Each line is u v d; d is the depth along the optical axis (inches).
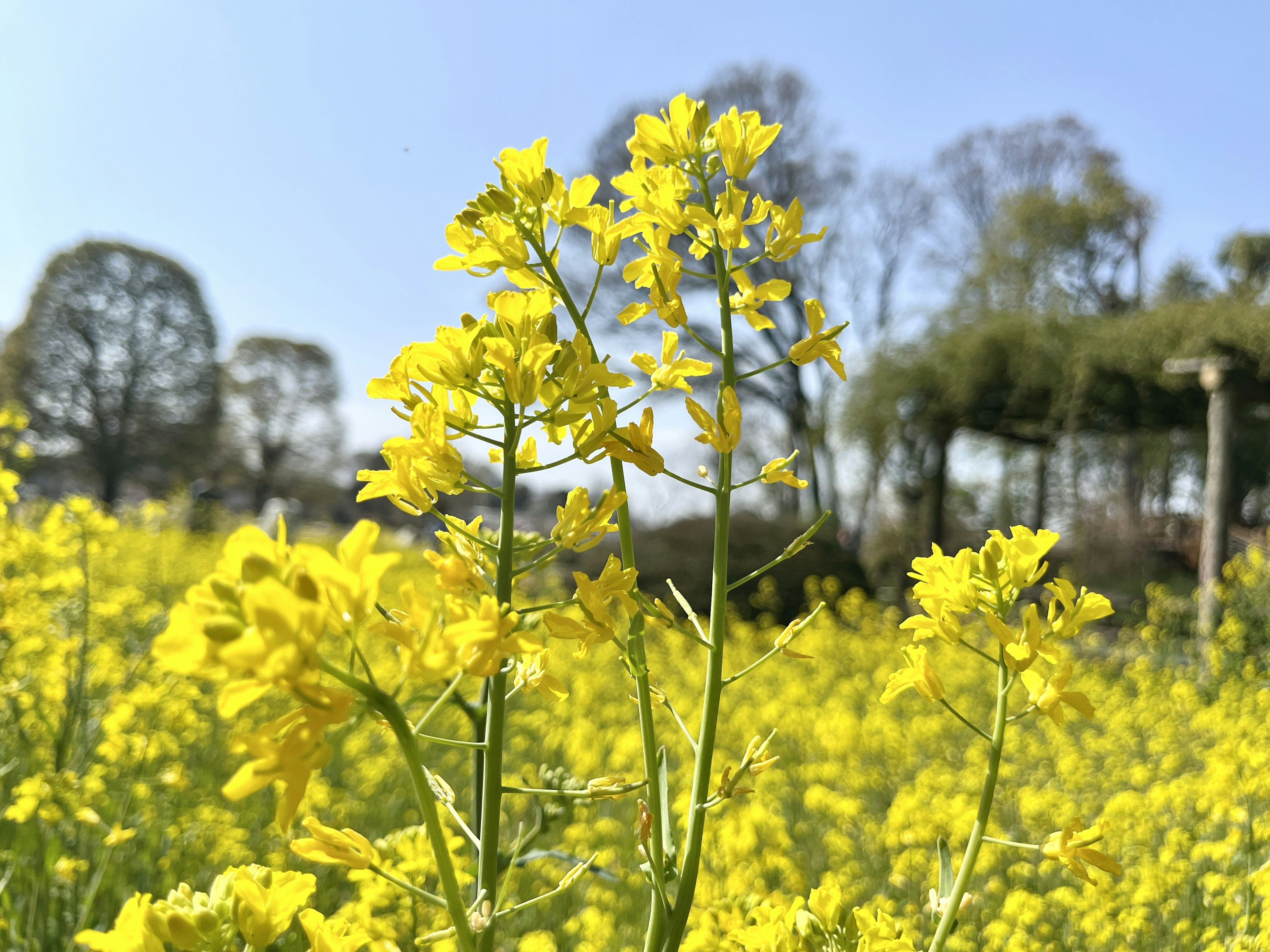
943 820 149.8
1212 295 392.5
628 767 201.0
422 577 453.4
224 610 24.9
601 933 115.0
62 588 174.9
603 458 42.8
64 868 95.1
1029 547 45.8
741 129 53.1
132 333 1293.1
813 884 143.6
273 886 33.3
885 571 735.1
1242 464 789.9
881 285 1010.1
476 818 49.4
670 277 50.0
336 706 25.0
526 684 41.7
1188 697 270.8
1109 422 489.4
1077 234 668.7
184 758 174.4
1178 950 117.4
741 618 497.0
